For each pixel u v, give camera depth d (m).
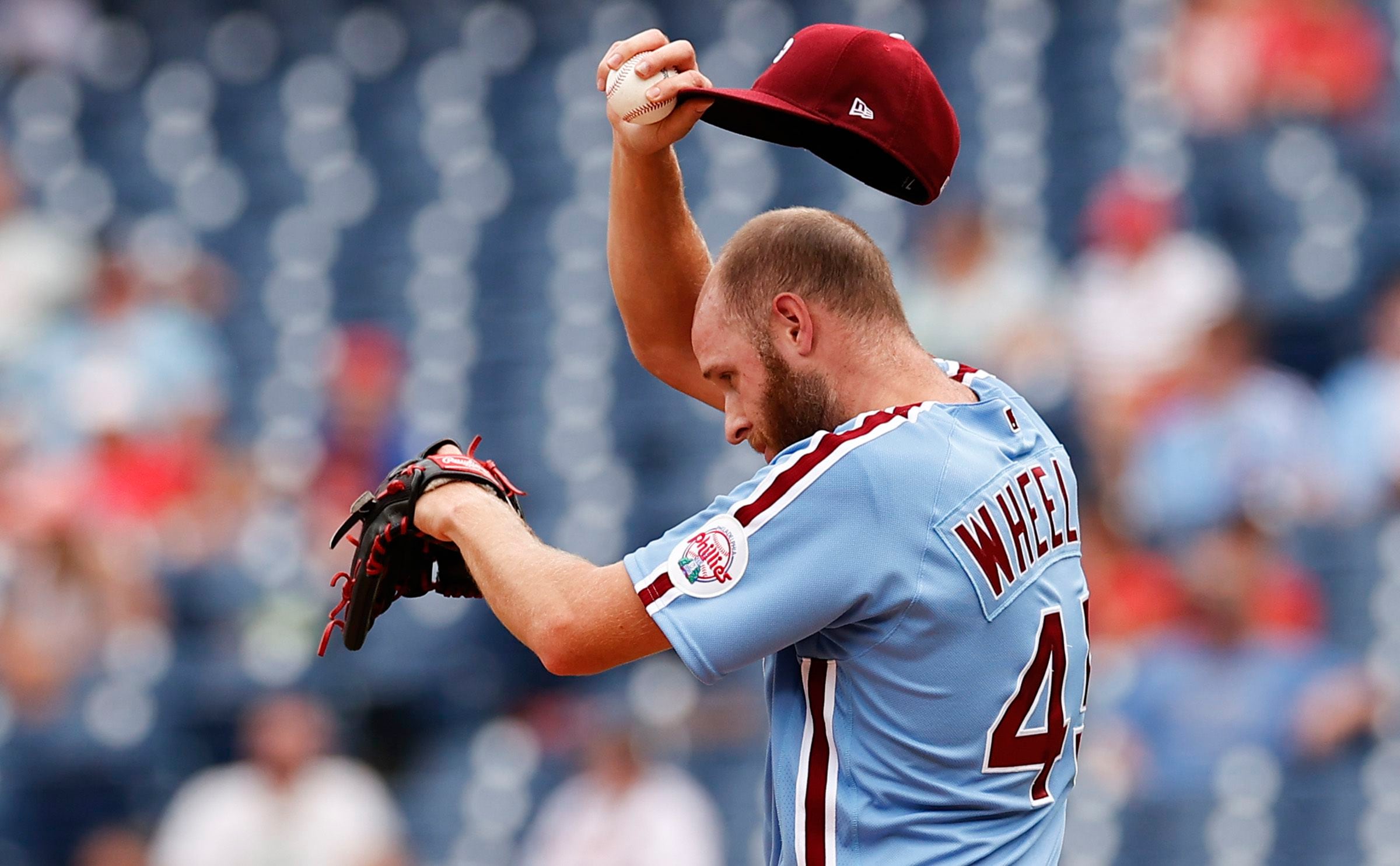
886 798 8.39
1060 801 8.98
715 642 8.06
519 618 8.32
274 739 23.98
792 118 8.94
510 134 38.69
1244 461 25.81
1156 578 24.38
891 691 8.33
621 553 30.12
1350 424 27.45
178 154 40.75
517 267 35.94
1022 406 9.11
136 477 30.27
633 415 32.16
